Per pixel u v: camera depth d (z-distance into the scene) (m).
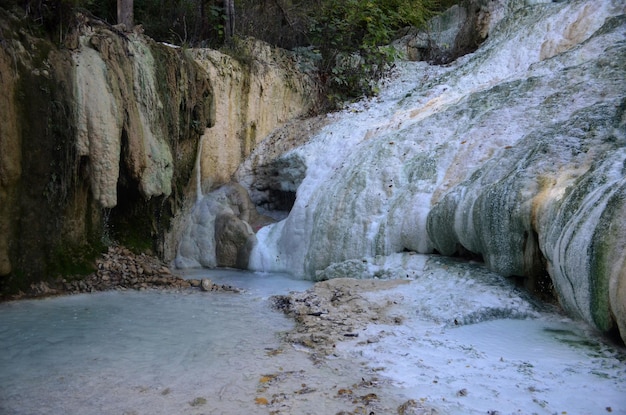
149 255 8.75
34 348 4.72
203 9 12.27
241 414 3.44
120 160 7.95
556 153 6.42
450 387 3.84
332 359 4.45
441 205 7.31
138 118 8.02
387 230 8.03
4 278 6.63
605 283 4.40
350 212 8.50
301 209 9.27
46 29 7.21
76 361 4.40
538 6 11.53
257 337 5.08
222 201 10.19
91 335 5.11
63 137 7.03
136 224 8.73
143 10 12.45
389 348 4.68
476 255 7.08
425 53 13.63
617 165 5.19
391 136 9.37
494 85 9.77
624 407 3.47
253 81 11.24
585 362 4.26
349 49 12.65
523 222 6.02
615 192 4.58
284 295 6.72
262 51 11.76
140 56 8.20
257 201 11.10
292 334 5.12
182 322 5.61
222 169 10.74
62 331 5.24
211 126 9.90
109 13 11.73
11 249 6.65
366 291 6.48
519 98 8.66
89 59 7.45
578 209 5.11
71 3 7.36
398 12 13.46
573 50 9.45
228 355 4.55
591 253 4.57
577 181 5.61
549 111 8.05
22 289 6.78
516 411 3.46
